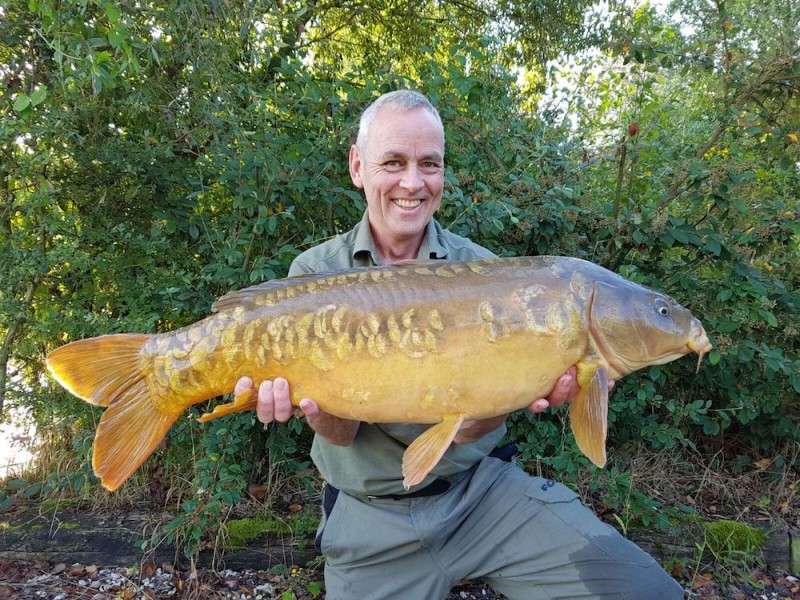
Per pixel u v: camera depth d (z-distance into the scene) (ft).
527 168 10.27
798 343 10.00
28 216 8.80
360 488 6.00
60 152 8.73
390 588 6.10
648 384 9.29
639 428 10.02
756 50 10.72
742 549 8.59
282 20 10.53
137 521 8.62
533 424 9.43
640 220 9.33
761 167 10.82
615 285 5.05
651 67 10.73
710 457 10.79
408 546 5.97
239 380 4.93
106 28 8.05
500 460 6.52
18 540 8.39
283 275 9.11
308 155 8.97
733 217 9.44
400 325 4.77
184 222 9.52
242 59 10.22
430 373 4.77
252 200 8.55
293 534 8.51
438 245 6.46
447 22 20.52
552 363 4.84
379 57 16.31
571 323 4.83
